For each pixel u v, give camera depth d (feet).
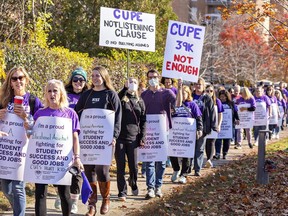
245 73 207.92
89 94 37.76
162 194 45.37
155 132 45.01
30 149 31.35
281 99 113.29
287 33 68.90
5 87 31.65
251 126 82.79
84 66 66.08
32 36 73.36
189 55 49.60
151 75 45.80
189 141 51.24
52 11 120.26
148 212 38.55
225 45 204.95
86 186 31.55
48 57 56.75
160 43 137.80
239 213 37.83
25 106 31.55
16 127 31.19
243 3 67.97
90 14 123.44
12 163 31.17
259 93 87.92
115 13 50.90
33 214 37.32
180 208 39.60
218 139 70.49
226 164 65.21
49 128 31.40
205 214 37.70
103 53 120.67
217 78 211.00
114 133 37.35
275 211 38.47
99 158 37.19
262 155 48.21
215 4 305.53
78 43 121.90
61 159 31.37
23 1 73.51
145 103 45.42
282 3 69.67
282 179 50.52
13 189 31.32
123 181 42.91
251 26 69.46
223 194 44.39
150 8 132.26
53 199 42.32
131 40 51.60
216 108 60.13
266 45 205.46
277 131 100.73
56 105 31.65
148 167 44.52
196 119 51.88
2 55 50.60
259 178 48.24
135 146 43.39
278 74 211.00
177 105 50.34
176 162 51.75
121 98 42.73
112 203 42.09
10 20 74.38
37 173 31.24
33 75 54.70
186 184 50.85
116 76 79.00
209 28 206.39
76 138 31.94
